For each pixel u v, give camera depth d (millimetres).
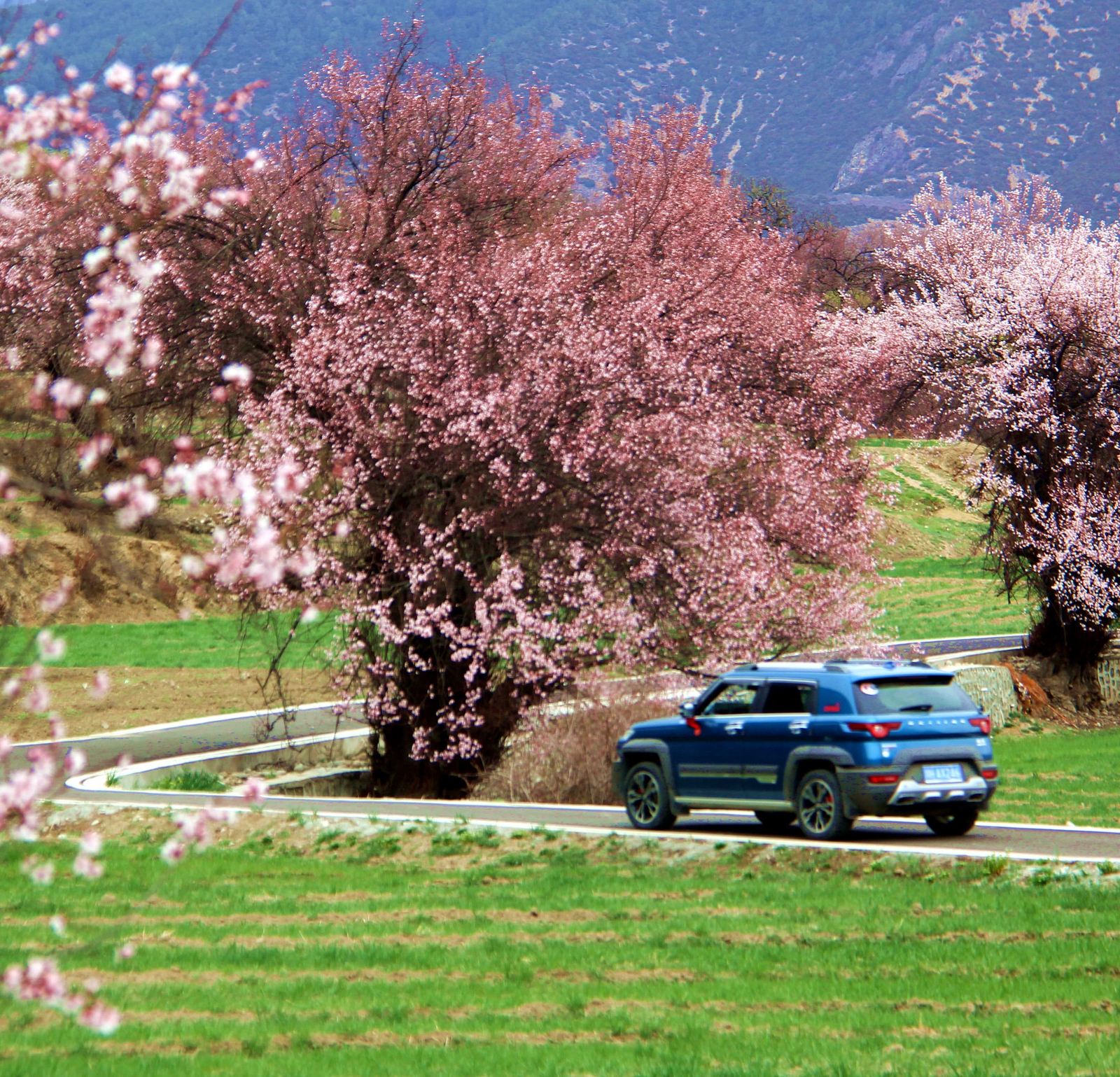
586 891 34188
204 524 67000
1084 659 99375
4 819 13758
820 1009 23500
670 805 40812
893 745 36500
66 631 97750
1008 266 108562
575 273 66062
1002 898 31031
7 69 14828
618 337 58312
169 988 25641
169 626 102312
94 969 27344
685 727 40594
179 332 60594
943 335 100000
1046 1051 20453
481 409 53281
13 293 60656
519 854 39688
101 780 52594
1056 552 93438
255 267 60500
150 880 37469
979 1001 23672
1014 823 48250
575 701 54500
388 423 54875
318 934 30531
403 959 27609
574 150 84625
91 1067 20672
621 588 56406
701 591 56000
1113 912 29484
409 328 55844
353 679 57812
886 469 74688
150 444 53719
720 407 63969
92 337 13883
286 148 69938
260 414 54375
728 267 83938
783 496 64125
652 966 26719
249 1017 23906
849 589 64625
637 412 58031
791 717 38125
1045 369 96750
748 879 35031
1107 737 88562
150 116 14859
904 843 37656
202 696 80438
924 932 28422
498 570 54781
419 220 67188
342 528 15586
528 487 54531
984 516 101125
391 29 74750
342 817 44188
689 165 90500
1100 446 95750
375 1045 21875
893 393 100000
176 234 61844
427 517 55938
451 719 55531
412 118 73812
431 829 42469
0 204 17188
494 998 24625
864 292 175250
